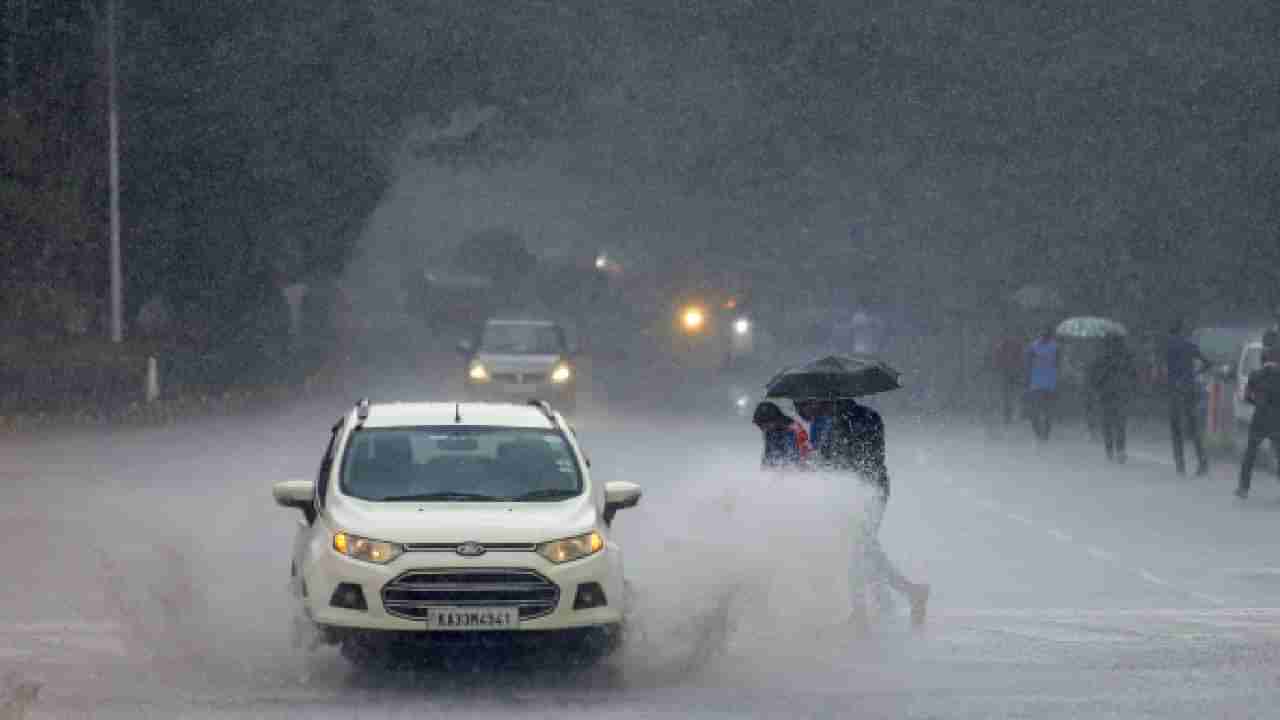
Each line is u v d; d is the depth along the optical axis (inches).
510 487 1176.2
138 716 951.6
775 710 978.7
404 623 1059.3
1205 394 3181.6
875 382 1333.7
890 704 996.6
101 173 4820.4
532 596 1073.5
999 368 3799.2
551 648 1122.0
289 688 1047.0
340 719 944.9
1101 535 1990.7
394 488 1165.7
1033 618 1379.2
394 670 1117.1
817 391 1334.9
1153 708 976.9
